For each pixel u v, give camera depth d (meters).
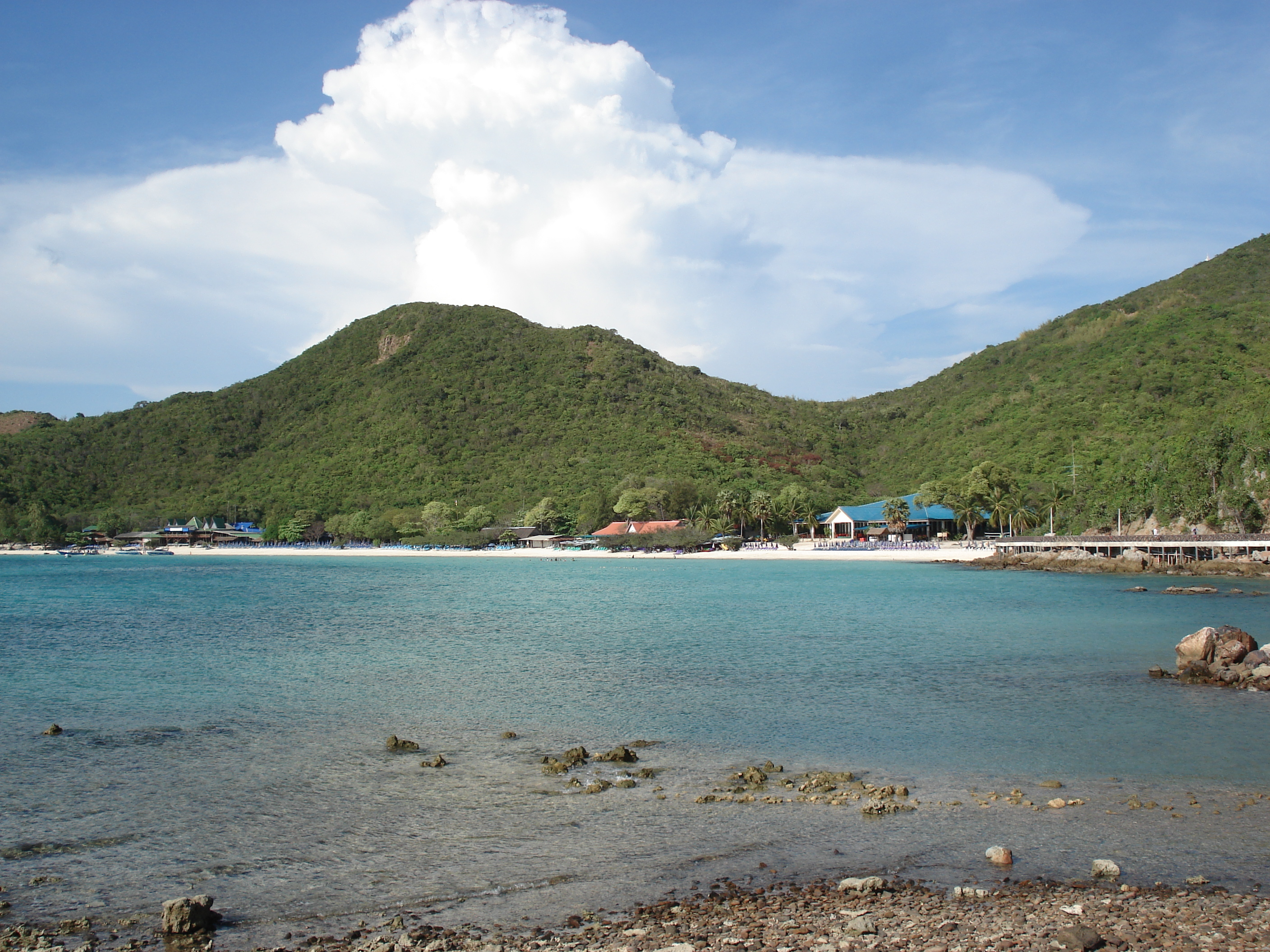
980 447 187.88
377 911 15.81
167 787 23.20
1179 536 113.31
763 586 91.69
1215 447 117.62
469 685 36.69
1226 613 61.47
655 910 15.38
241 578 117.31
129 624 60.41
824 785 22.67
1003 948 13.26
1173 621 56.78
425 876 17.38
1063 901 15.45
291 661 43.31
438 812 21.08
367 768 24.75
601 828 19.84
